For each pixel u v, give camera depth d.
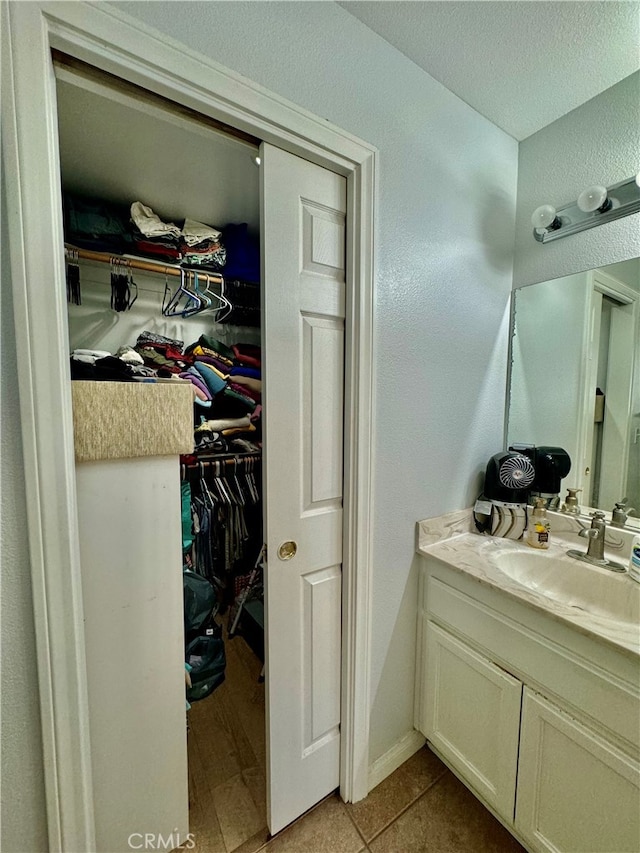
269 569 0.97
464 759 1.13
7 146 0.59
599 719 0.81
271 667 0.99
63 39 0.61
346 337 1.03
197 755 1.30
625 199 1.15
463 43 1.00
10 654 0.66
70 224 1.42
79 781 0.73
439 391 1.25
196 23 0.72
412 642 1.28
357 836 1.06
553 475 1.40
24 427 0.64
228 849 1.02
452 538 1.33
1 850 0.68
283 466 0.97
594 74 1.12
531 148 1.39
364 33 0.95
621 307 1.20
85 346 1.60
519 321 1.46
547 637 0.91
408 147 1.08
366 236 1.00
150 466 0.88
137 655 0.88
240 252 1.76
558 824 0.89
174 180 1.35
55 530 0.68
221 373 1.78
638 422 1.18
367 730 1.15
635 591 1.01
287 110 0.84
